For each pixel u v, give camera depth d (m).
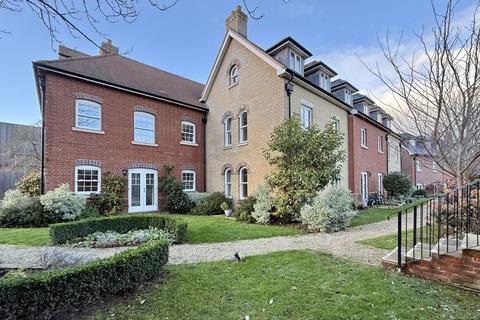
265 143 12.43
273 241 7.23
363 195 17.56
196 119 16.19
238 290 3.94
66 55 13.57
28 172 14.50
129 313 3.31
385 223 9.99
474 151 4.16
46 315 3.13
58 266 4.20
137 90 13.37
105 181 12.05
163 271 4.73
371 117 19.50
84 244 6.77
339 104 15.63
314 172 9.28
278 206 9.80
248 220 10.46
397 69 4.05
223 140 15.10
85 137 11.74
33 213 9.72
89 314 3.30
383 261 4.77
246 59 13.77
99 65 13.45
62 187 10.32
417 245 5.40
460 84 3.54
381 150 21.39
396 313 3.14
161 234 7.17
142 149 13.62
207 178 16.17
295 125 10.11
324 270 4.67
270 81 12.36
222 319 3.16
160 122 14.48
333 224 8.44
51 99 10.94
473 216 5.90
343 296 3.62
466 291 3.75
